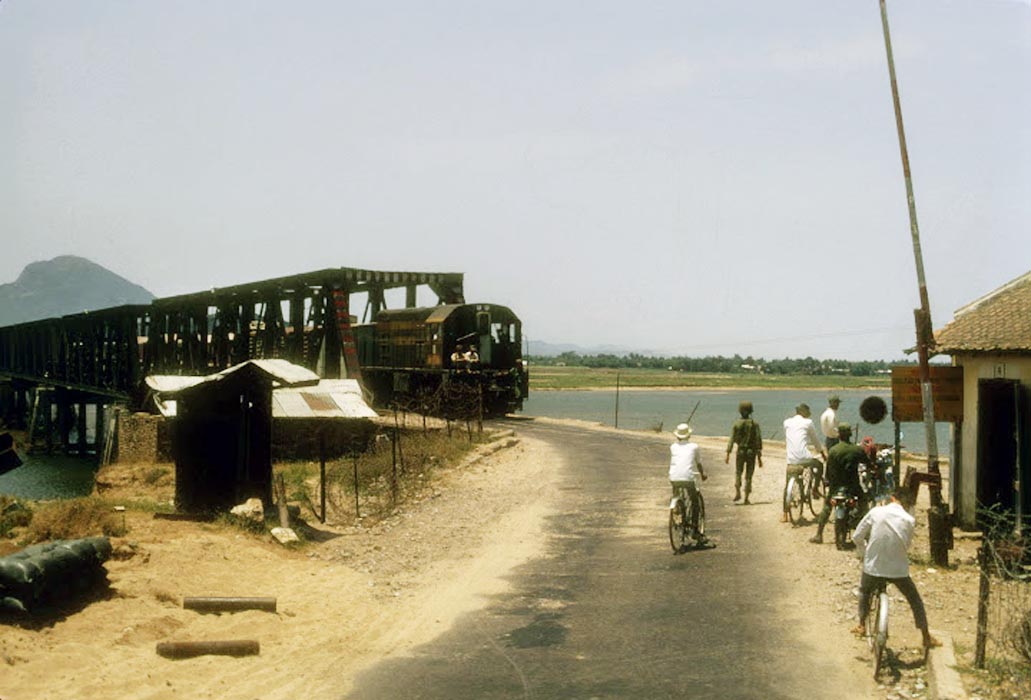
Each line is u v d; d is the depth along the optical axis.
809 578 12.38
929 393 13.81
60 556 10.25
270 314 44.41
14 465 17.16
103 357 61.62
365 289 44.38
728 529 16.03
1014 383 14.41
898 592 11.66
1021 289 16.36
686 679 8.60
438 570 13.67
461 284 44.19
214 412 17.14
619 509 18.64
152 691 8.20
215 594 11.66
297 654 9.59
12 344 83.81
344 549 15.26
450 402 38.47
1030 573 12.21
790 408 106.56
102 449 57.41
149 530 14.62
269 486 17.31
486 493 21.23
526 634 10.27
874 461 15.45
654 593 11.88
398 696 8.33
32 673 8.27
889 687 8.29
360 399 20.11
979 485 15.20
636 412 89.25
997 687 7.88
